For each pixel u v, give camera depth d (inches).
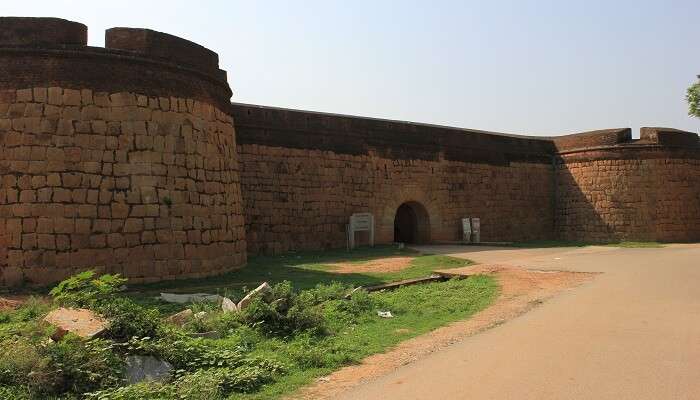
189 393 226.1
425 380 247.1
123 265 494.9
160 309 396.2
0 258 472.1
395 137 994.7
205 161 567.5
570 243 1101.7
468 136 1110.4
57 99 492.7
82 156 491.2
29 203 477.1
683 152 1114.1
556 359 269.3
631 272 584.4
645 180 1099.9
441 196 1053.8
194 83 565.9
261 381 252.4
